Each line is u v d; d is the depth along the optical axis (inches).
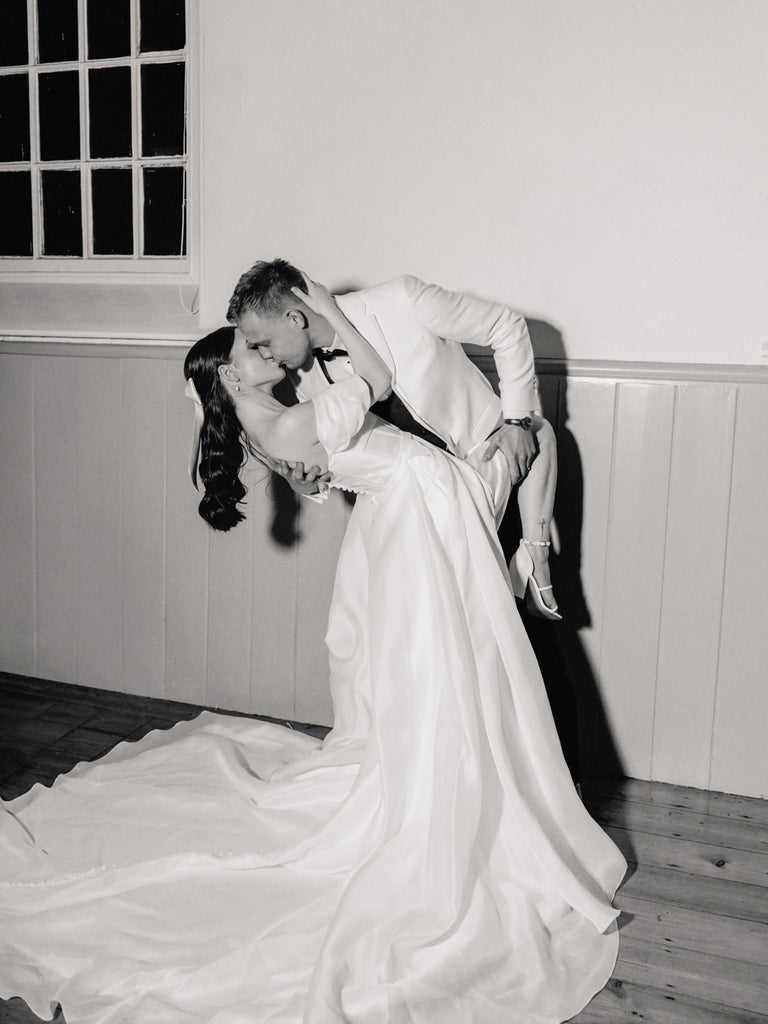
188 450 127.6
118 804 103.3
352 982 77.9
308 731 126.9
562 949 84.1
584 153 109.3
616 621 114.9
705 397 108.3
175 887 90.4
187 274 126.5
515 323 95.5
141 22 126.3
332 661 104.6
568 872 87.1
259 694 130.6
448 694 88.4
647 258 109.3
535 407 100.4
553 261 112.2
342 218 118.4
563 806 91.3
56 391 132.8
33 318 134.3
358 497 99.1
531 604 103.3
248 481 125.2
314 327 92.5
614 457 112.0
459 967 79.7
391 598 90.6
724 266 107.3
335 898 87.0
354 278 119.3
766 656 110.8
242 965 79.5
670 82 105.7
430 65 112.3
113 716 130.2
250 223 122.0
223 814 100.3
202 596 130.8
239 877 91.4
